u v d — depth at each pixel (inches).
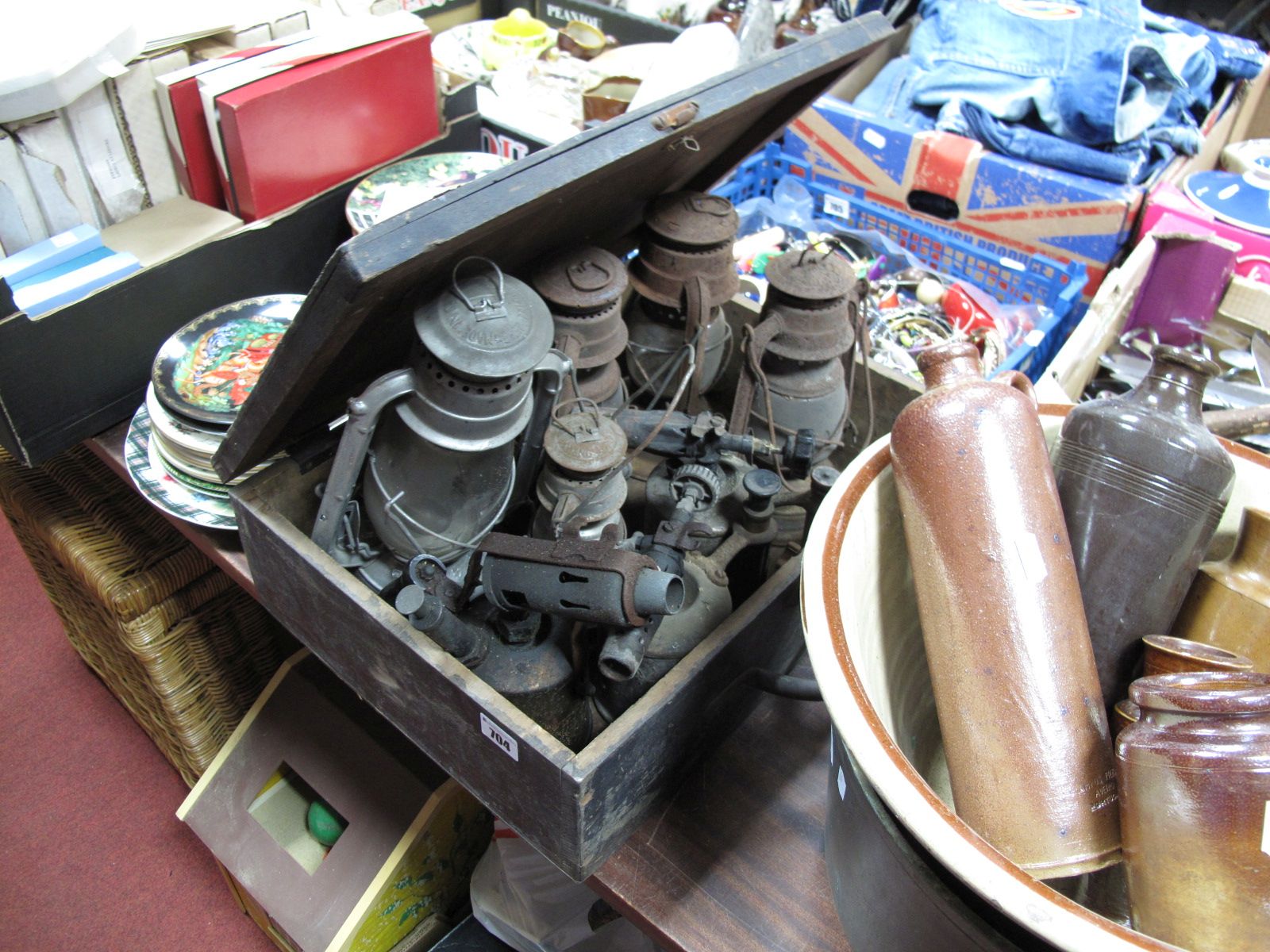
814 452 35.0
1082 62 68.7
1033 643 22.0
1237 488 27.8
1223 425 34.1
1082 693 22.1
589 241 39.5
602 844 28.7
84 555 46.8
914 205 73.4
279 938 53.4
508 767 27.4
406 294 27.9
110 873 59.2
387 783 46.6
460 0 84.2
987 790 21.7
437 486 31.8
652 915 30.0
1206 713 19.5
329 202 48.0
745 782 33.4
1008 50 71.6
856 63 38.2
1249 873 18.4
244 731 49.8
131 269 41.1
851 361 38.9
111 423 43.4
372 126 49.8
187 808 50.0
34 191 42.0
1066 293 61.7
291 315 43.9
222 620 51.8
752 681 32.0
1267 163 71.4
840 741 23.8
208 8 47.4
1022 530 22.7
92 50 40.3
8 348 37.6
